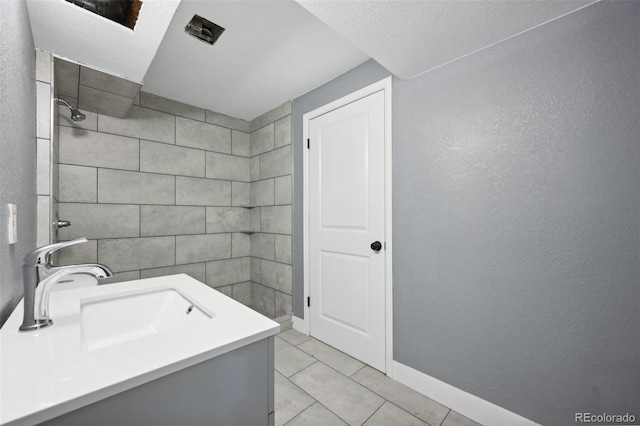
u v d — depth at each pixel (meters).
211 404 0.65
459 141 1.49
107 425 0.51
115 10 1.17
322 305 2.32
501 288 1.35
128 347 0.63
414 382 1.68
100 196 2.21
